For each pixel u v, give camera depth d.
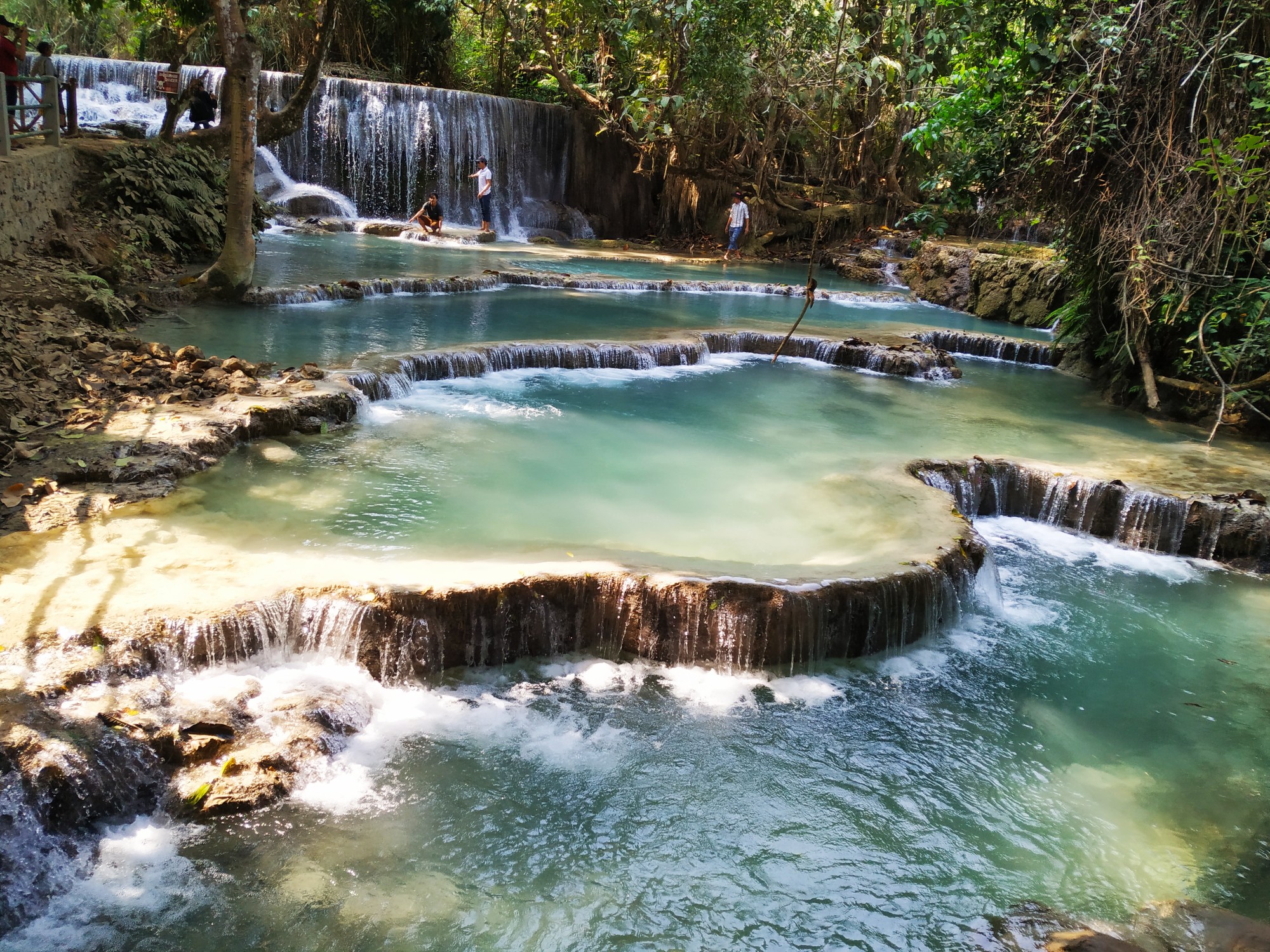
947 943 3.99
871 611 6.08
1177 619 7.22
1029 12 10.94
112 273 12.32
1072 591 7.57
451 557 6.18
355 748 4.87
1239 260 9.95
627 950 3.85
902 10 23.59
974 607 6.98
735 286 19.50
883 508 7.54
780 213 27.36
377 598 5.40
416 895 4.02
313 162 24.44
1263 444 10.52
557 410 10.13
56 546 5.75
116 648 4.82
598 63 27.25
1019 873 4.45
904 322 17.17
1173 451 10.02
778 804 4.78
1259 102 9.20
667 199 28.22
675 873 4.28
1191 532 8.30
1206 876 4.54
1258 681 6.39
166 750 4.43
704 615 5.81
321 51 17.58
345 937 3.78
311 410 8.59
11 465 6.62
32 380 7.98
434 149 25.48
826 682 5.89
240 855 4.12
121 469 6.82
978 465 9.02
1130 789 5.17
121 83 23.92
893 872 4.40
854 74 23.91
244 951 3.67
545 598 5.76
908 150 28.56
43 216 12.37
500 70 31.16
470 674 5.61
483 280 16.48
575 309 15.38
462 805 4.56
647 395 11.12
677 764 5.00
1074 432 10.69
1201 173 10.09
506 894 4.08
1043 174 11.66
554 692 5.55
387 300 14.73
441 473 7.91
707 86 23.59
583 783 4.79
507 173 27.20
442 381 10.76
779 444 9.52
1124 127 10.73
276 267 16.02
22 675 4.54
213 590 5.38
